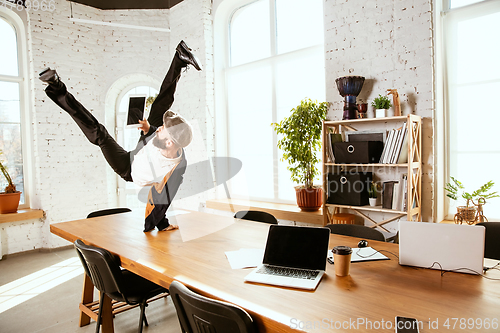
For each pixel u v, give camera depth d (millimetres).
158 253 2049
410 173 2895
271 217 3033
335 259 1634
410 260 1736
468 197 2846
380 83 3395
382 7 3346
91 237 2486
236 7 4996
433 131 3105
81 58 5074
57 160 4887
